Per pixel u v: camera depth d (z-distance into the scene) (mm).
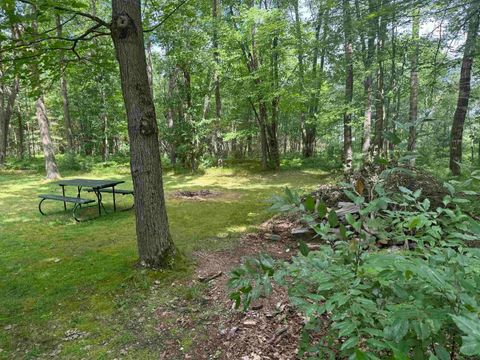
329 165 12133
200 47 11250
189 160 12711
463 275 875
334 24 5598
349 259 1101
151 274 3225
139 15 3023
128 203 7383
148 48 12680
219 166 12898
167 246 3422
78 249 4191
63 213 6422
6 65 3342
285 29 10570
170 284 3092
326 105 11242
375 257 1081
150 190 3260
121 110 16391
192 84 13297
